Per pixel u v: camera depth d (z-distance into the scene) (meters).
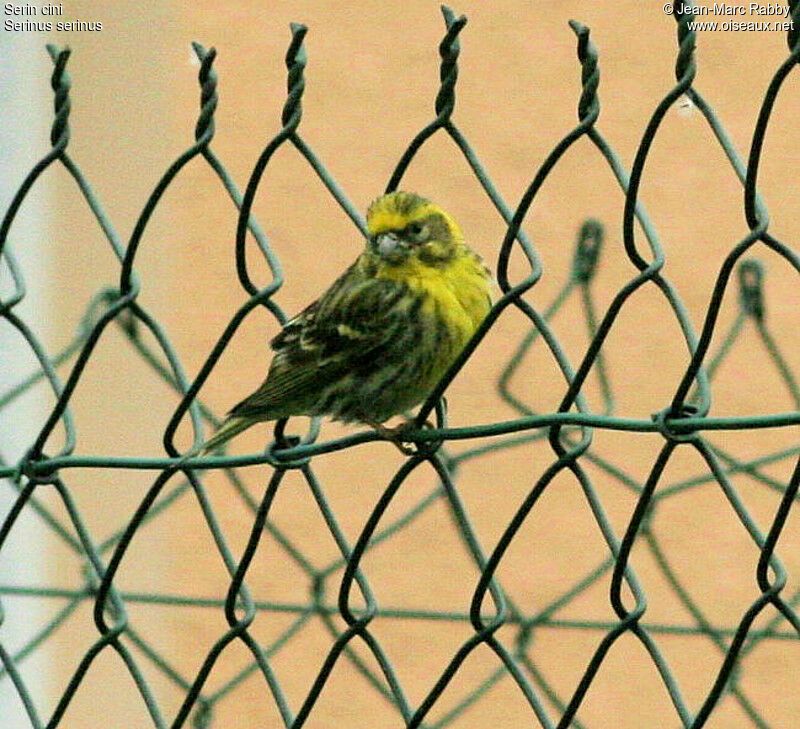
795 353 12.09
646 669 12.03
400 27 12.48
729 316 12.13
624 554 5.48
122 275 6.24
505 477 12.25
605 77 12.28
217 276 12.41
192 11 12.59
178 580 12.12
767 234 5.05
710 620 11.99
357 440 5.93
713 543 12.07
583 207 12.30
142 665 12.05
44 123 12.40
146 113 12.62
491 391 12.36
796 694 11.76
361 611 8.02
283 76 12.52
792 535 12.03
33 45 12.34
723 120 12.20
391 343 7.17
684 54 5.01
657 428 5.37
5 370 12.16
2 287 12.21
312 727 12.05
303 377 7.22
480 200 12.34
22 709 11.74
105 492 12.39
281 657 12.09
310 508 12.19
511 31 12.42
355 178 12.41
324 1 12.52
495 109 12.41
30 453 6.41
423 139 5.65
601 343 5.43
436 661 12.12
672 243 12.20
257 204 12.38
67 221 12.52
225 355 12.28
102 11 12.48
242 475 12.26
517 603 12.14
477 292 7.30
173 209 12.52
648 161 12.23
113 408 12.38
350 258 12.30
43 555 12.03
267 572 12.09
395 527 8.11
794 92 12.08
